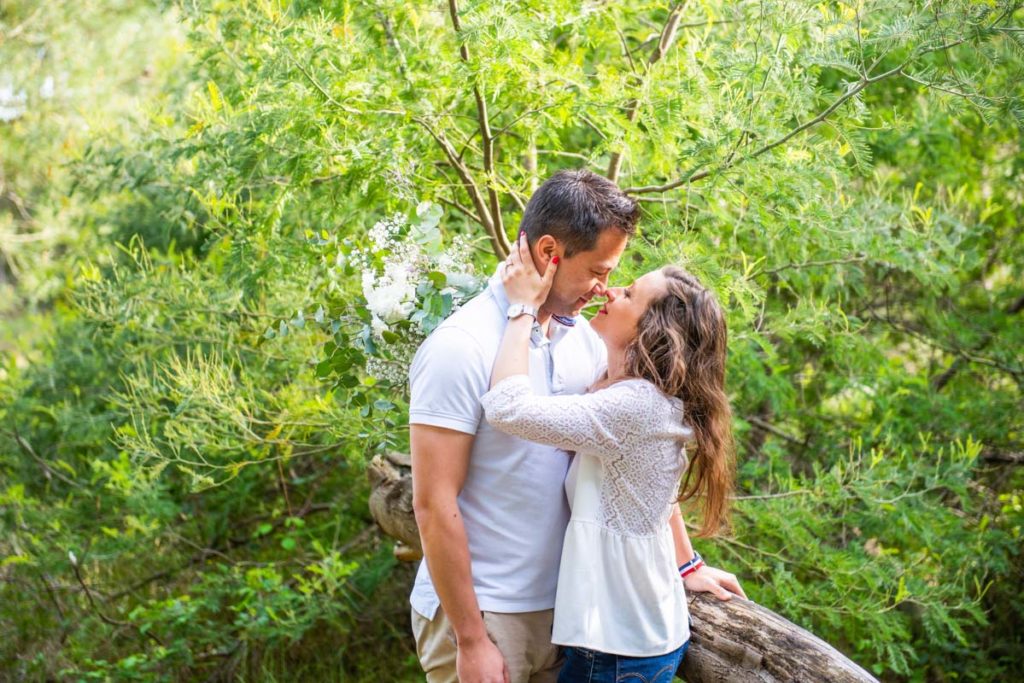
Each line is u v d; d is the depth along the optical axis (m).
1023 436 4.47
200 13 3.29
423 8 2.81
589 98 2.79
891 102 4.17
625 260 2.88
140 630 3.96
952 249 3.35
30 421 5.30
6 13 6.98
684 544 2.18
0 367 5.37
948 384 4.91
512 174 3.12
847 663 1.92
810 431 4.51
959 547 3.65
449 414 1.75
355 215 3.11
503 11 2.42
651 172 3.17
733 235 3.12
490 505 1.84
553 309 1.90
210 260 4.02
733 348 3.39
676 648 1.91
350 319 2.17
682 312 1.84
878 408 4.18
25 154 6.89
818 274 3.65
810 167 2.72
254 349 3.75
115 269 3.99
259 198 3.87
